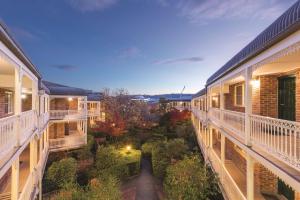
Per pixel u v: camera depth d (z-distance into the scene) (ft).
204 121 61.67
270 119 19.44
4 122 19.98
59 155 72.33
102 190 36.29
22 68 26.14
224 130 36.76
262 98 32.12
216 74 43.86
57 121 73.77
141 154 86.74
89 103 125.49
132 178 70.33
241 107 44.14
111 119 105.50
